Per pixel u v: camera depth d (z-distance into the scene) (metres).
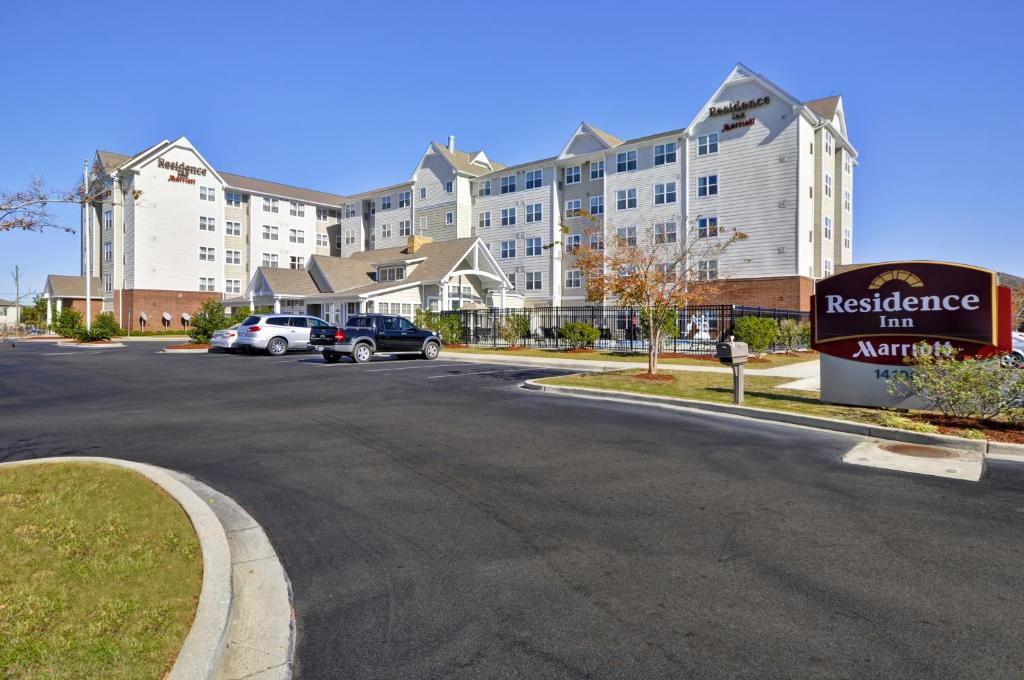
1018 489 6.14
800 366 19.78
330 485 6.34
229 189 53.28
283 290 39.22
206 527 4.85
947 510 5.52
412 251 41.66
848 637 3.44
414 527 5.18
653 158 40.25
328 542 4.88
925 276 10.24
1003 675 3.08
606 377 15.12
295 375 16.69
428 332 23.02
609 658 3.26
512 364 20.39
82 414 10.52
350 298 35.47
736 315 27.36
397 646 3.41
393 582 4.19
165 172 49.47
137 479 6.15
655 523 5.23
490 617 3.71
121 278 49.59
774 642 3.39
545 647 3.38
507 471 6.86
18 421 9.86
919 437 8.27
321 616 3.75
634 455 7.58
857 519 5.30
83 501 5.44
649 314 15.66
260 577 4.28
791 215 33.94
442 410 10.89
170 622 3.44
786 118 34.28
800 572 4.27
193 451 7.80
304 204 58.84
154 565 4.17
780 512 5.49
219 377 16.20
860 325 10.80
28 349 29.20
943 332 10.07
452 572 4.33
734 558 4.52
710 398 11.71
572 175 45.56
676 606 3.81
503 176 49.28
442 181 51.69
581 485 6.31
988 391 8.68
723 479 6.52
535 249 46.94
